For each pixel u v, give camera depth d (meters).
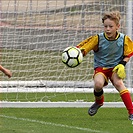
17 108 27.45
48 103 27.91
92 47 23.33
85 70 38.09
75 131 20.23
